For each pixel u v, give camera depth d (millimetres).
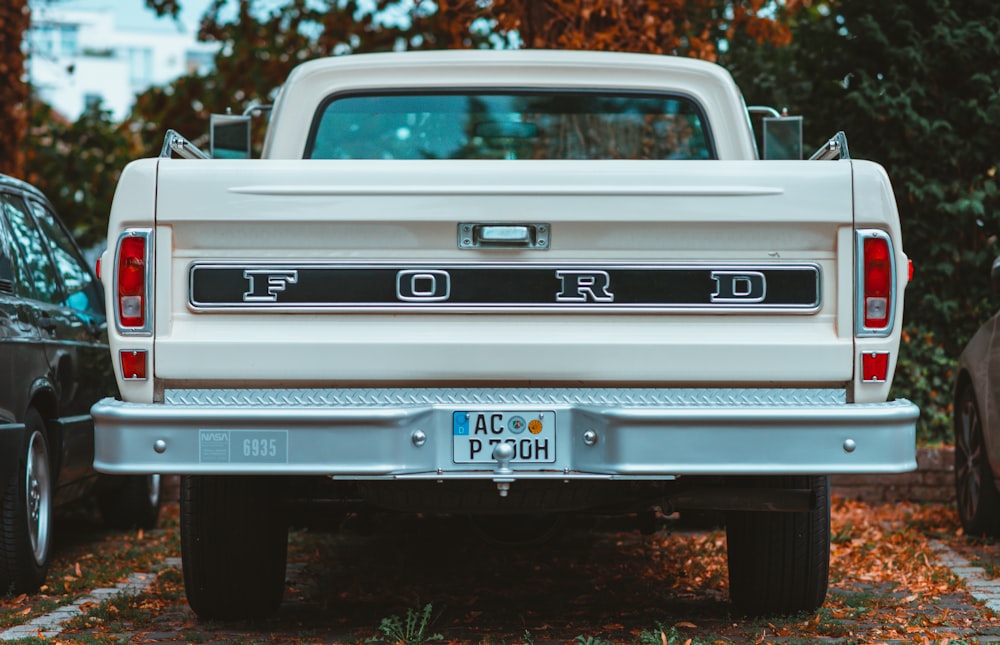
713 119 6387
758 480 4969
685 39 11602
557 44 9953
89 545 7914
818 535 5141
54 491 6707
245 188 4363
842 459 4293
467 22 10188
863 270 4383
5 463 5895
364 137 6316
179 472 4270
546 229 4402
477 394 4410
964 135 10969
